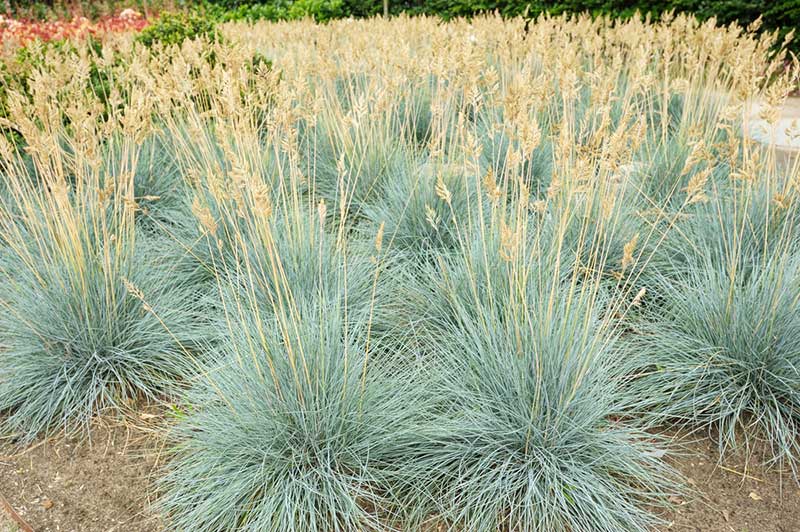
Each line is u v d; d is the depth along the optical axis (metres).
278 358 3.15
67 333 3.70
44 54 6.49
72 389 3.59
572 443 3.09
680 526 2.89
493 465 3.07
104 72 6.25
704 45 6.06
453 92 5.53
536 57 7.18
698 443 3.37
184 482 3.03
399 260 4.59
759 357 3.44
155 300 3.99
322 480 2.96
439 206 4.65
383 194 5.32
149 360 3.77
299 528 2.80
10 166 3.84
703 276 4.19
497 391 3.21
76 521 2.98
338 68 6.50
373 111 5.05
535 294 3.52
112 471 3.24
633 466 3.08
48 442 3.43
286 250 4.16
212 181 3.59
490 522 2.84
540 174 5.66
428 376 3.49
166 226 4.86
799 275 3.68
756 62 5.11
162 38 7.20
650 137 6.17
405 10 13.82
